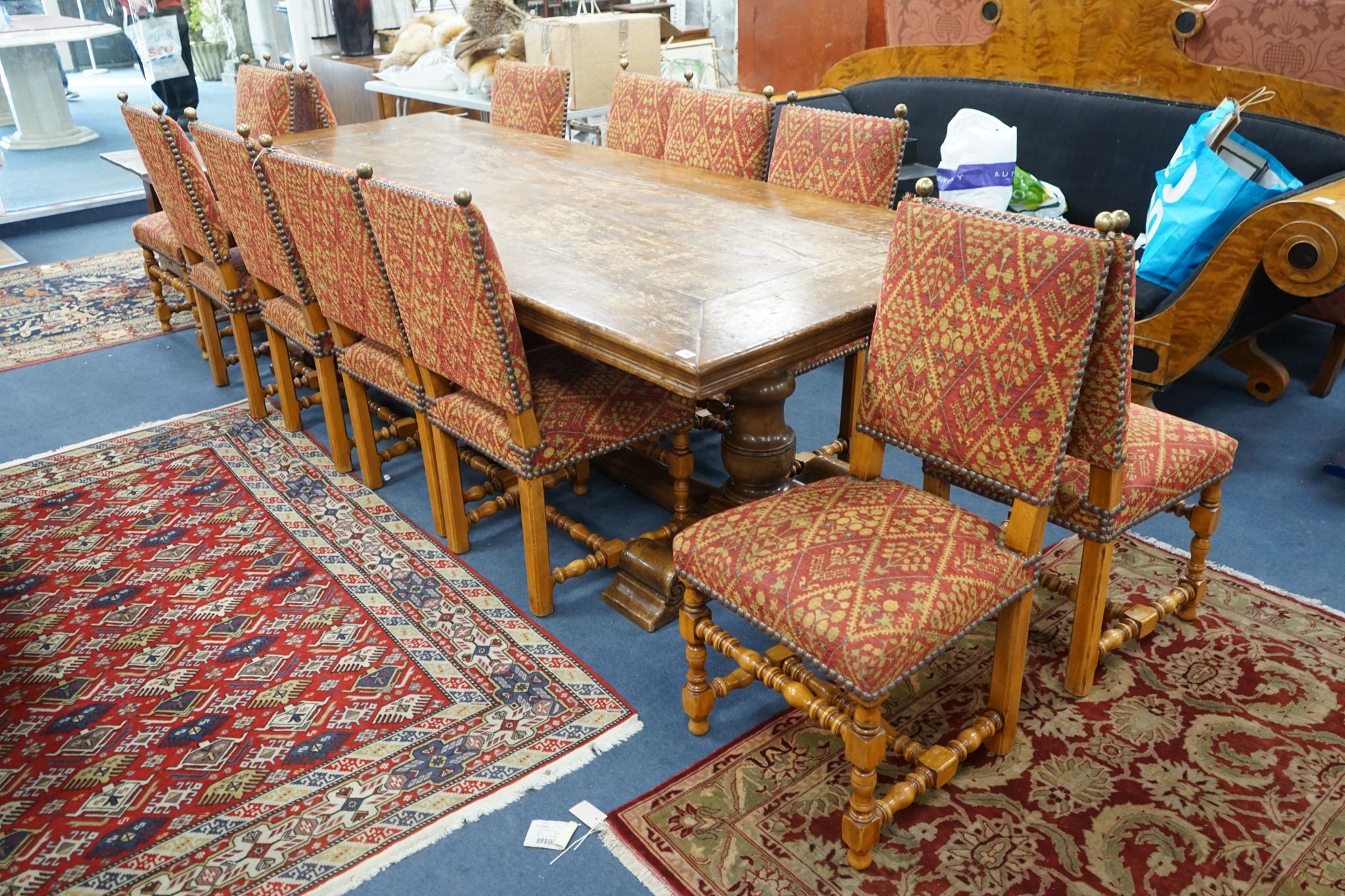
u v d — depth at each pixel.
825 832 1.76
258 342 4.05
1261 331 3.19
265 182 2.65
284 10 6.29
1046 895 1.62
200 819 1.82
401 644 2.28
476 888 1.68
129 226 5.82
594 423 2.25
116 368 3.87
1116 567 2.46
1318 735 1.93
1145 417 2.10
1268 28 3.13
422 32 5.15
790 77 4.97
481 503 2.89
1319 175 3.05
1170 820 1.76
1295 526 2.62
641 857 1.72
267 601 2.44
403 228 2.11
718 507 2.56
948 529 1.75
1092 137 3.58
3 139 5.68
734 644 1.86
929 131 4.11
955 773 1.87
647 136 3.55
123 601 2.45
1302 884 1.63
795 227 2.51
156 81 6.09
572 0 5.50
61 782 1.91
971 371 1.68
